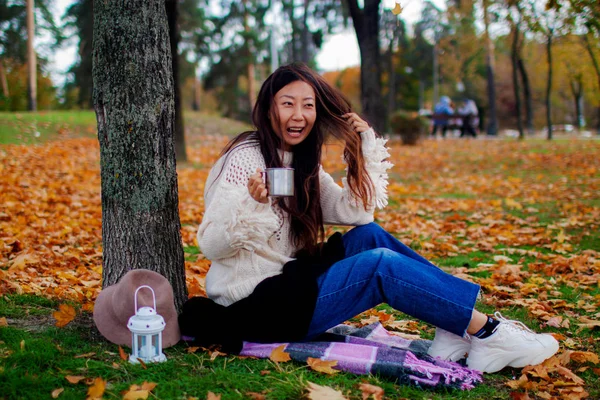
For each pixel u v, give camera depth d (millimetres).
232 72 38969
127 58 2828
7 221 6148
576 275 4516
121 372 2422
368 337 3049
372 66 15633
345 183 2990
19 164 11188
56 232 5742
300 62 2879
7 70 33625
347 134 2896
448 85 49719
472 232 6359
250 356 2688
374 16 15547
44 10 34812
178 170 11883
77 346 2693
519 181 11016
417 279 2611
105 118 2902
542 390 2543
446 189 10352
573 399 2439
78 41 34812
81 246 5316
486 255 5348
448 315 2604
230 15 37562
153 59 2877
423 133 21031
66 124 17016
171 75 2980
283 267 2732
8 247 4785
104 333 2680
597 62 13781
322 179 3027
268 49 40125
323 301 2664
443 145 20734
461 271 4711
